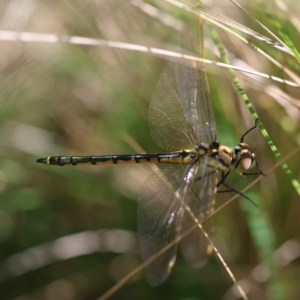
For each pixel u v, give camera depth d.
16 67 0.48
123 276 0.49
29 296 0.49
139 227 0.45
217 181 0.46
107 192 0.49
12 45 0.48
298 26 0.45
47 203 0.49
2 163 0.49
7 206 0.49
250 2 0.46
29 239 0.49
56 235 0.49
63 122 0.50
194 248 0.46
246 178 0.47
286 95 0.45
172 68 0.45
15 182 0.49
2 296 0.49
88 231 0.49
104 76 0.49
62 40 0.44
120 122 0.49
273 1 0.46
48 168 0.49
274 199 0.47
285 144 0.47
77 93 0.50
